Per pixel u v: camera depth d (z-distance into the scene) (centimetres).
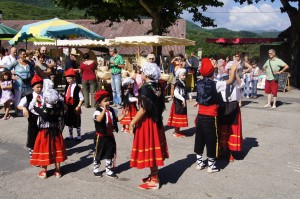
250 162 640
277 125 938
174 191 514
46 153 547
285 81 1691
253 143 764
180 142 772
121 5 1872
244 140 789
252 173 585
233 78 573
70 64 1345
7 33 1392
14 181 555
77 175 579
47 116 544
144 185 522
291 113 1102
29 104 585
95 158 564
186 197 493
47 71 1003
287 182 547
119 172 591
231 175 577
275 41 2367
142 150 501
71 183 546
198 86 580
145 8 1886
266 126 927
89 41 1794
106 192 511
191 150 714
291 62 2006
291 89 1825
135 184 540
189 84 1591
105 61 1869
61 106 564
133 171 595
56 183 546
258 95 1538
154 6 1842
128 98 816
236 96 617
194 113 1084
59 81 1509
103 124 555
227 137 632
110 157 563
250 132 862
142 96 491
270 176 572
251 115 1067
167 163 636
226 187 528
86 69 1157
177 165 625
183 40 1517
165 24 2139
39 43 1961
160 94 509
